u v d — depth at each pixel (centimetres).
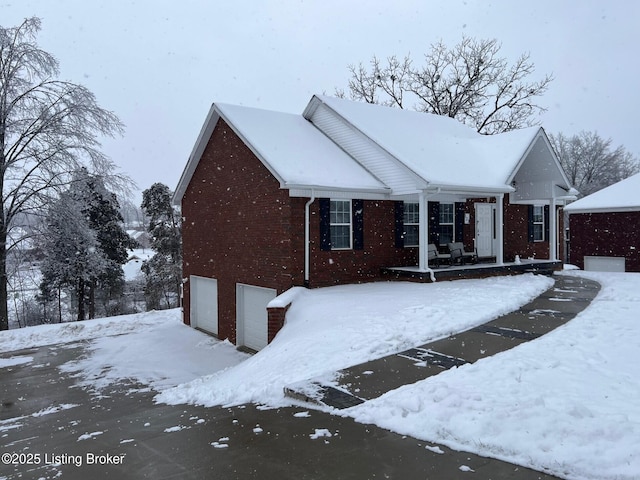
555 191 1903
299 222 1416
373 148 1647
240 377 866
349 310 1127
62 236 2353
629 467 391
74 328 1847
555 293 1353
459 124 2208
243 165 1589
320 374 727
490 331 919
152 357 1474
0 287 2222
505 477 404
